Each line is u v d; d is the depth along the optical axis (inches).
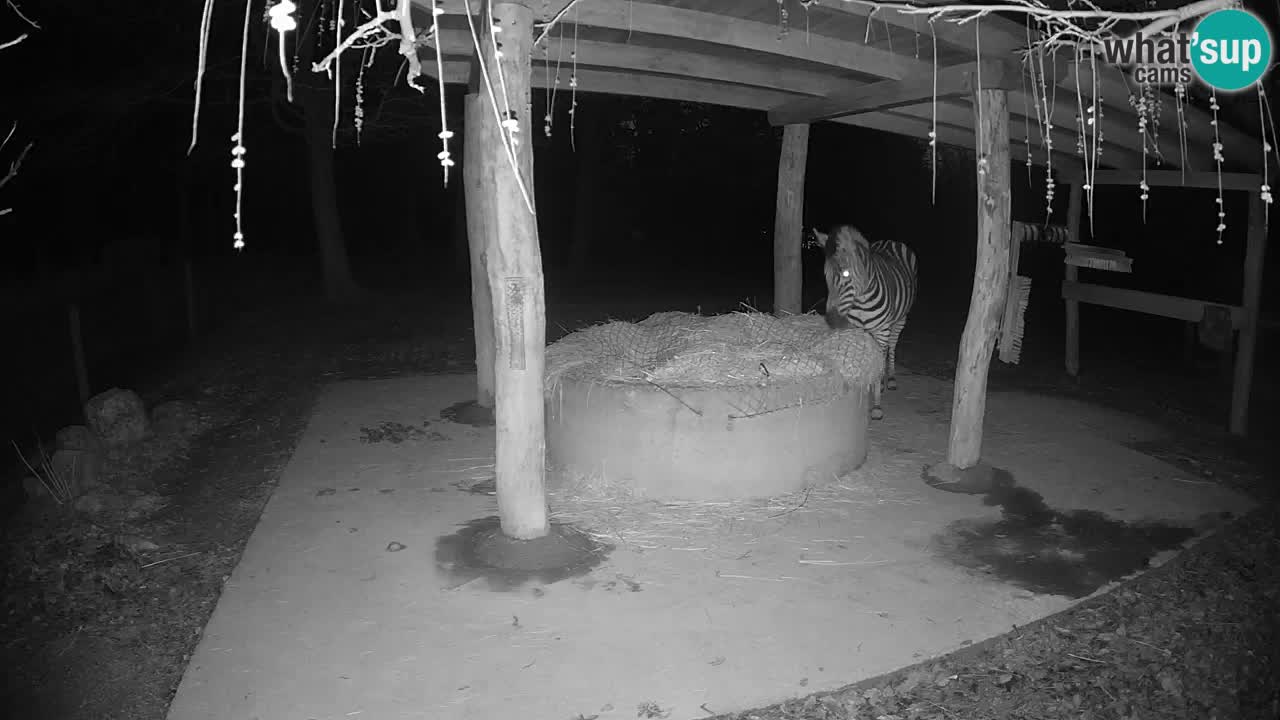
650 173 936.9
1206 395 385.7
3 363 430.3
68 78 501.0
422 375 404.8
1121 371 431.2
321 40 458.6
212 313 599.8
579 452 266.7
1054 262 653.3
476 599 209.0
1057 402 366.6
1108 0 283.3
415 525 244.8
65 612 214.5
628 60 284.7
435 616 202.2
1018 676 185.8
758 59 288.7
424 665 185.5
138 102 509.7
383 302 625.3
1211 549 234.5
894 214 812.0
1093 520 250.1
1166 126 265.6
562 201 975.6
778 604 207.2
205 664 185.6
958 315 605.0
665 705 174.7
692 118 848.3
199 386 405.4
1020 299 427.5
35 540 247.1
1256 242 316.8
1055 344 503.5
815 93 312.7
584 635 195.3
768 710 174.4
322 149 612.1
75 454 280.1
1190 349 454.0
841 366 274.2
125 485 281.6
